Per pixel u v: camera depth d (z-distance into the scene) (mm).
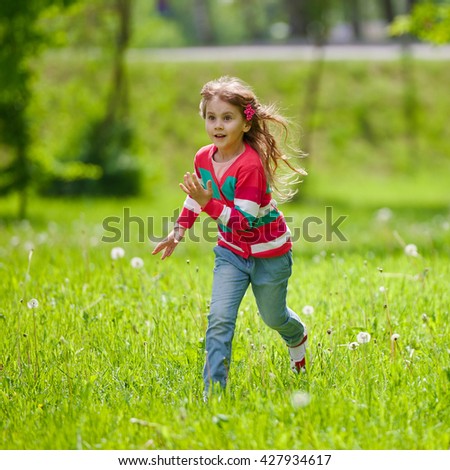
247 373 8703
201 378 9000
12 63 32219
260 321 10984
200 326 10852
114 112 46344
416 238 21531
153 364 9469
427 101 54875
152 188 46312
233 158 8867
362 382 8500
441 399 8016
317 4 52312
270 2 106625
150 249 19578
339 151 52031
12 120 35094
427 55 58750
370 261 15555
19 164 35688
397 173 51219
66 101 43938
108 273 14047
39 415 8125
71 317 11297
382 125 53625
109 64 46906
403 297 12141
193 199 8523
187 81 54219
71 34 41312
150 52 59719
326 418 7473
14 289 13406
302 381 8609
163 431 7043
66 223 33719
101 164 45062
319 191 47844
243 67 55125
